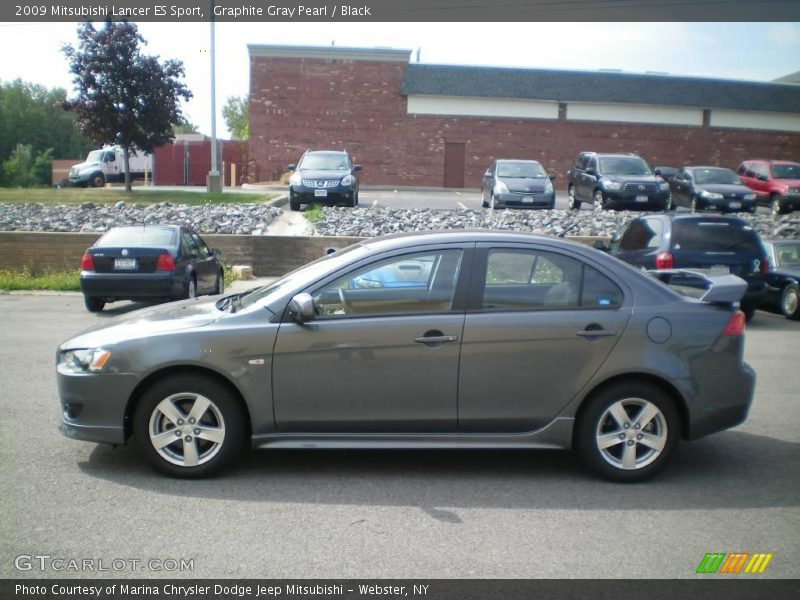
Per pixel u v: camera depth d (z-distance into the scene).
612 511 5.03
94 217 20.72
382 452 6.19
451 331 5.40
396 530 4.66
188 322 5.52
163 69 26.94
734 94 44.97
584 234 19.02
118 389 5.36
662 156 43.88
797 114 44.59
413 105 42.44
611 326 5.47
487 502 5.14
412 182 42.91
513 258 5.59
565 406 5.48
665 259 12.21
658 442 5.52
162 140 27.48
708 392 5.55
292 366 5.36
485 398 5.45
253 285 16.72
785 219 22.92
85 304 13.22
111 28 26.06
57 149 88.44
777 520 4.92
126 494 5.16
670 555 4.39
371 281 5.52
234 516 4.83
